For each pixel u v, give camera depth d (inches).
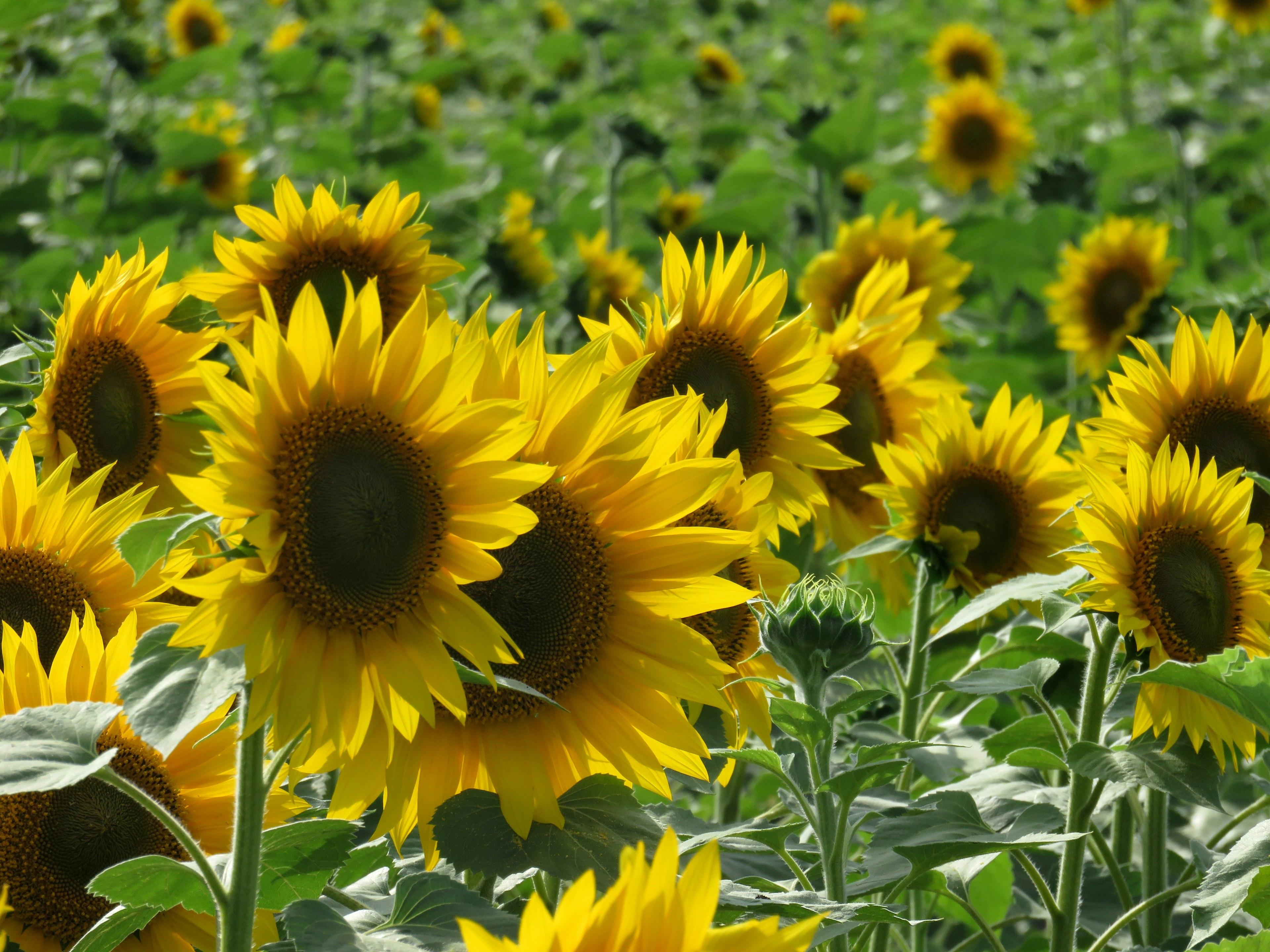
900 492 127.6
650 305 127.7
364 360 109.6
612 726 113.3
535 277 164.4
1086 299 166.9
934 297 155.9
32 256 176.9
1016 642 125.5
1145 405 123.1
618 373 113.3
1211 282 221.5
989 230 210.5
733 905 111.0
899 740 120.1
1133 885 126.6
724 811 131.6
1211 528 119.0
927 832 115.6
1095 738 119.0
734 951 86.5
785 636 115.0
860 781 113.5
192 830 113.7
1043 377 193.9
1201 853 120.0
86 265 156.2
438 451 110.3
